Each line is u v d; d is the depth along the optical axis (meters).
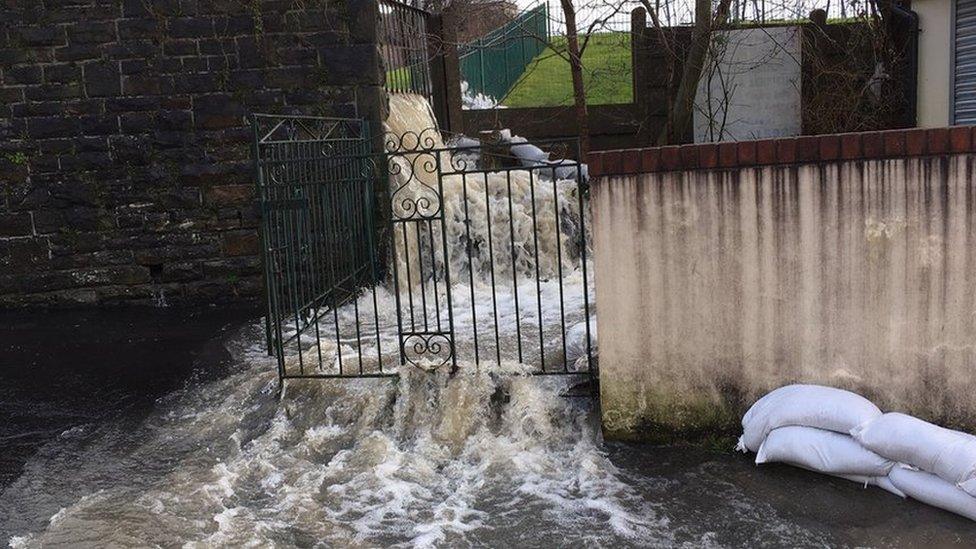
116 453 5.39
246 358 6.82
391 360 6.27
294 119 7.81
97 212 8.79
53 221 8.77
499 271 8.92
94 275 8.85
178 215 8.80
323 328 7.36
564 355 5.65
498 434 5.48
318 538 4.45
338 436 5.54
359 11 8.59
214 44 8.61
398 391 5.71
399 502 4.80
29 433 5.71
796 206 4.85
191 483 4.98
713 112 11.45
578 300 7.82
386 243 8.70
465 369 5.76
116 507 4.69
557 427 5.45
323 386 5.90
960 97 10.04
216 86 8.66
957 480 4.32
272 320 6.78
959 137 4.63
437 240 8.87
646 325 5.13
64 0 8.50
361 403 5.70
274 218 6.61
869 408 4.70
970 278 4.74
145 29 8.56
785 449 4.79
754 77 11.33
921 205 4.73
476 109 11.71
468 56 13.27
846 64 11.23
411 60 10.48
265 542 4.39
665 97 11.51
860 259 4.83
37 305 8.88
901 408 4.91
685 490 4.77
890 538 4.25
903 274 4.80
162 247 8.84
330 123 8.68
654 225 5.01
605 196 5.04
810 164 4.80
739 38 11.27
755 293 4.98
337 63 8.64
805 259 4.89
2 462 5.29
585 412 5.48
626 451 5.21
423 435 5.50
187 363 6.86
